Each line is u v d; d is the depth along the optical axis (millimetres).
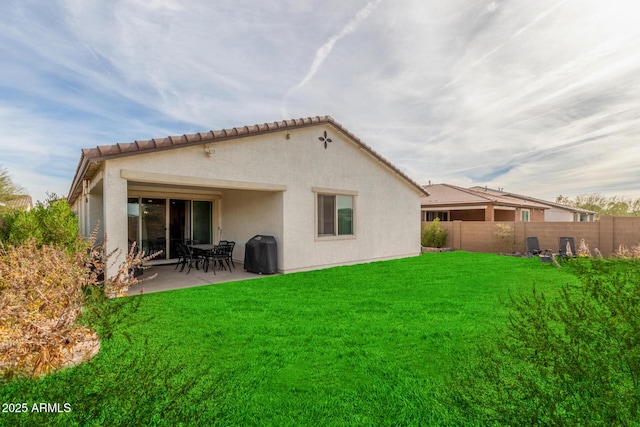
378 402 3064
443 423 2750
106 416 2562
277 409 2955
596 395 2273
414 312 5902
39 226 8383
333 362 3883
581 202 42281
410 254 14898
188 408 2850
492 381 2771
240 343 4449
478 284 8406
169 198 12562
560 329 4410
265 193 10789
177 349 4234
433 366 3771
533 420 2148
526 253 15172
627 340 2516
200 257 11086
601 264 3619
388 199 13836
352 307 6223
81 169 8328
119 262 7223
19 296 3471
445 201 22312
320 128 11188
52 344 3314
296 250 10438
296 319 5496
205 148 8453
